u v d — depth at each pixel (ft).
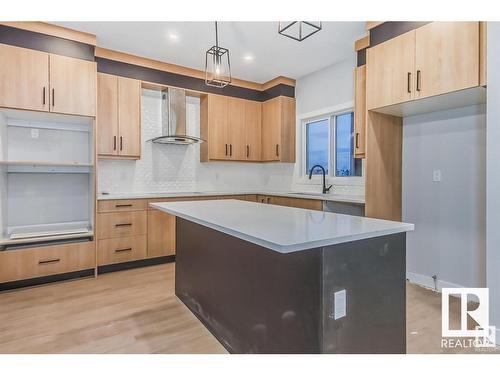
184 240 8.84
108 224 11.41
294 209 7.32
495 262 6.65
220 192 14.92
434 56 7.93
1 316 7.91
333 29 10.28
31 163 10.12
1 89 9.34
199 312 7.90
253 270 5.86
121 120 12.44
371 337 4.89
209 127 14.97
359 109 10.64
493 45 6.65
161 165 14.75
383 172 10.21
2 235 10.52
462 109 9.20
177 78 14.03
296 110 15.90
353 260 4.66
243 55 12.64
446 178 9.61
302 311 4.68
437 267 9.87
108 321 7.72
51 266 10.25
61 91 10.25
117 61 12.48
